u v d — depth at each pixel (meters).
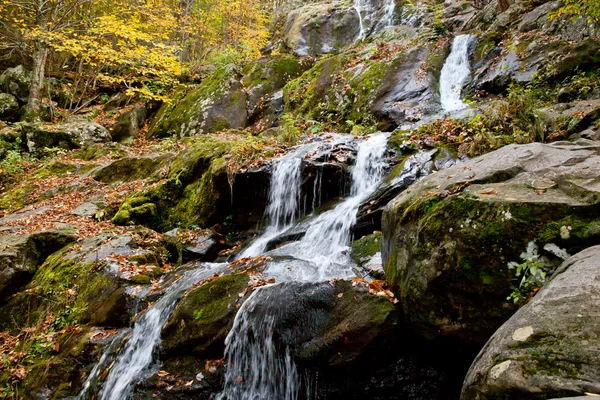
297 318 3.96
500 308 2.94
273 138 9.73
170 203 8.82
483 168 3.78
